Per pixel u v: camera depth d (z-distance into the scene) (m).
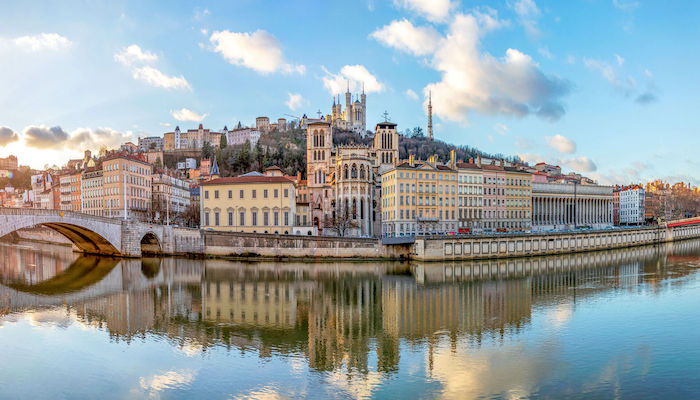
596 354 51.41
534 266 128.88
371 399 40.06
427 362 49.25
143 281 96.75
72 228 119.81
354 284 96.75
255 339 56.94
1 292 83.12
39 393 40.56
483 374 45.75
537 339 57.09
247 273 110.06
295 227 152.38
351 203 169.38
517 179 188.12
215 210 156.12
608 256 157.00
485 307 75.12
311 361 49.38
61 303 74.81
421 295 85.50
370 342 56.25
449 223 166.62
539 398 40.50
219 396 40.31
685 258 149.88
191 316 67.69
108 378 43.88
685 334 58.53
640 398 40.56
